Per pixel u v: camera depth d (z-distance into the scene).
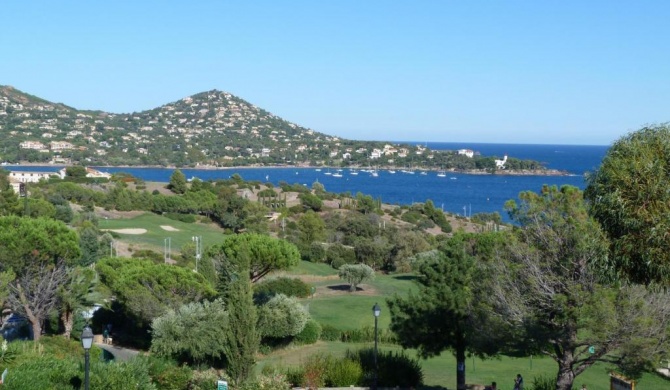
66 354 25.73
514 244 18.25
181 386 22.02
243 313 21.80
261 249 34.72
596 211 17.34
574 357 18.83
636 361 16.64
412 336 24.16
